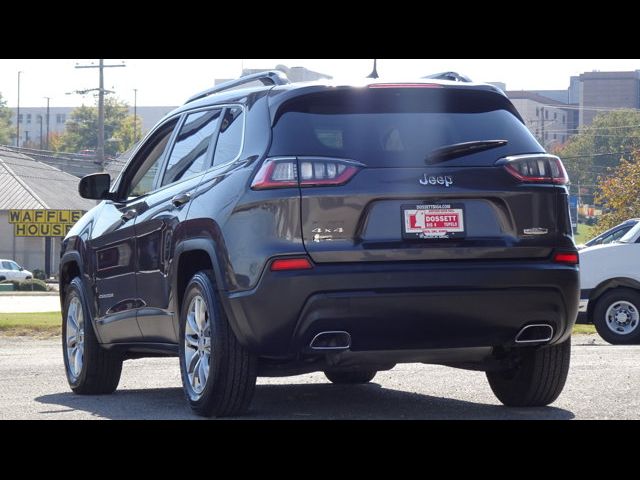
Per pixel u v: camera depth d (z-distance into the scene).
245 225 6.48
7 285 62.62
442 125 6.66
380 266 6.34
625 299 16.36
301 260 6.31
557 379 7.18
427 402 7.81
